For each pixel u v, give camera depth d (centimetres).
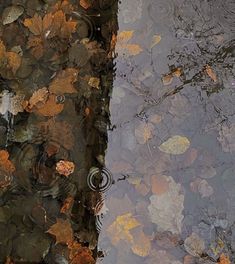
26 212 234
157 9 248
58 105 241
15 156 237
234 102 242
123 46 246
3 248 231
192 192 235
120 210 233
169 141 239
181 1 248
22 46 245
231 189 235
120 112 241
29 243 231
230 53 246
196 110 241
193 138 239
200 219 233
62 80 243
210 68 245
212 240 231
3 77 243
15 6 247
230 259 230
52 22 247
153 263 229
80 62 245
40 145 238
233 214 233
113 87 243
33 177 236
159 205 233
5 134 239
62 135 239
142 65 245
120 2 248
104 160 238
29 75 243
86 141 239
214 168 237
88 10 248
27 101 241
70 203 235
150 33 247
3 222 233
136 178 236
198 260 229
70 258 230
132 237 231
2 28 245
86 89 243
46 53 245
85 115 241
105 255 230
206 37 247
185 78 244
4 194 235
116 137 239
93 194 235
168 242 230
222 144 239
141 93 243
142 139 239
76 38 246
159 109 241
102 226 232
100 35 247
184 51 246
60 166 237
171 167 237
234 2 248
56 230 232
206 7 249
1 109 240
